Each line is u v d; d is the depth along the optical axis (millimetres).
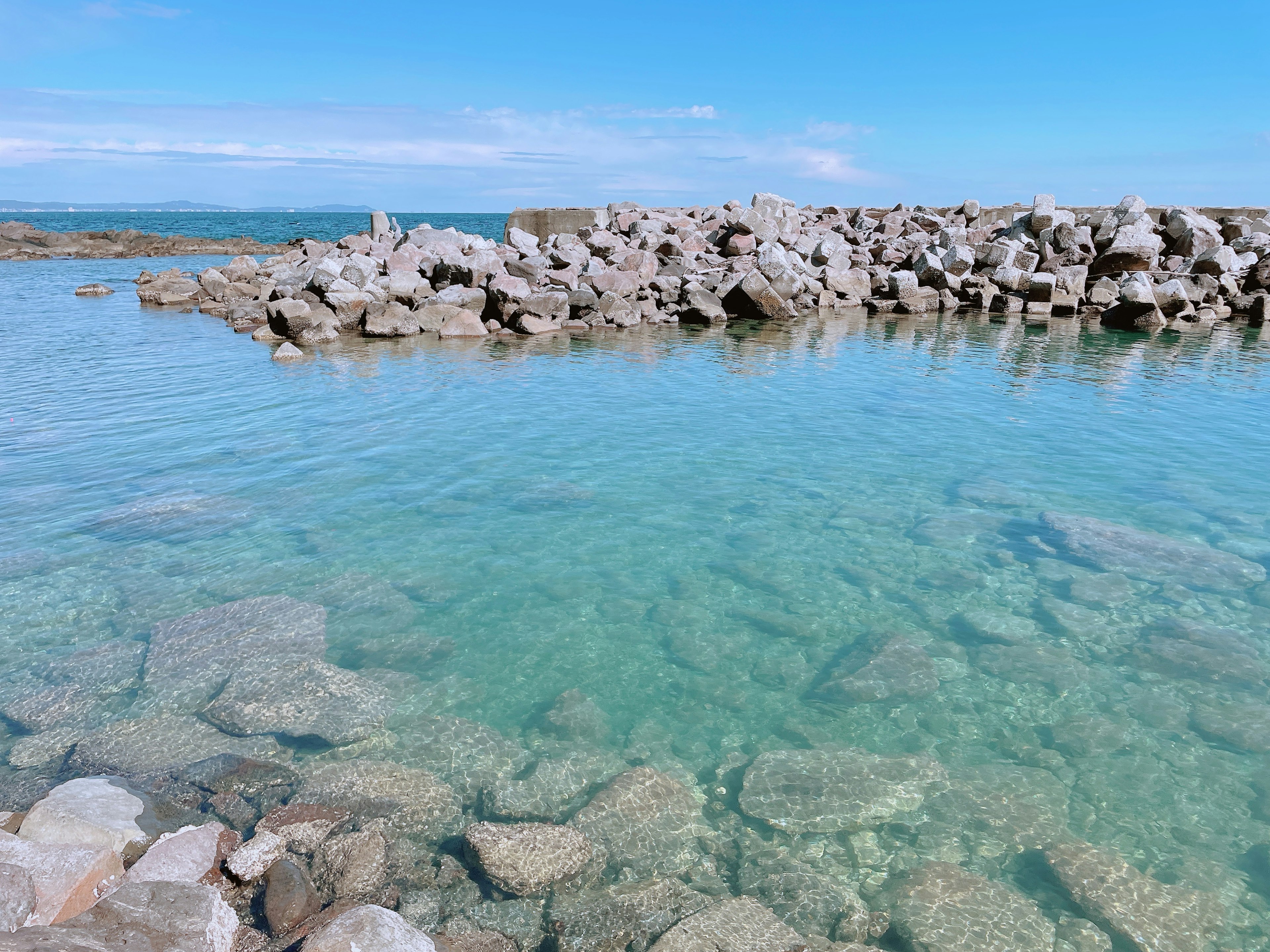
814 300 29266
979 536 8414
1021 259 29438
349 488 9695
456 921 3984
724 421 12945
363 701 5691
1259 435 12102
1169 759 5156
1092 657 6281
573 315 24922
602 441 11742
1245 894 4113
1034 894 4156
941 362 18516
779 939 3883
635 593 7266
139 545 8031
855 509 9172
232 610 6805
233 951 3715
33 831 4277
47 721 5422
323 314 21938
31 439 11602
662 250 31453
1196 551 7965
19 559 7660
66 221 133750
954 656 6312
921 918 4000
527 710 5684
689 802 4863
